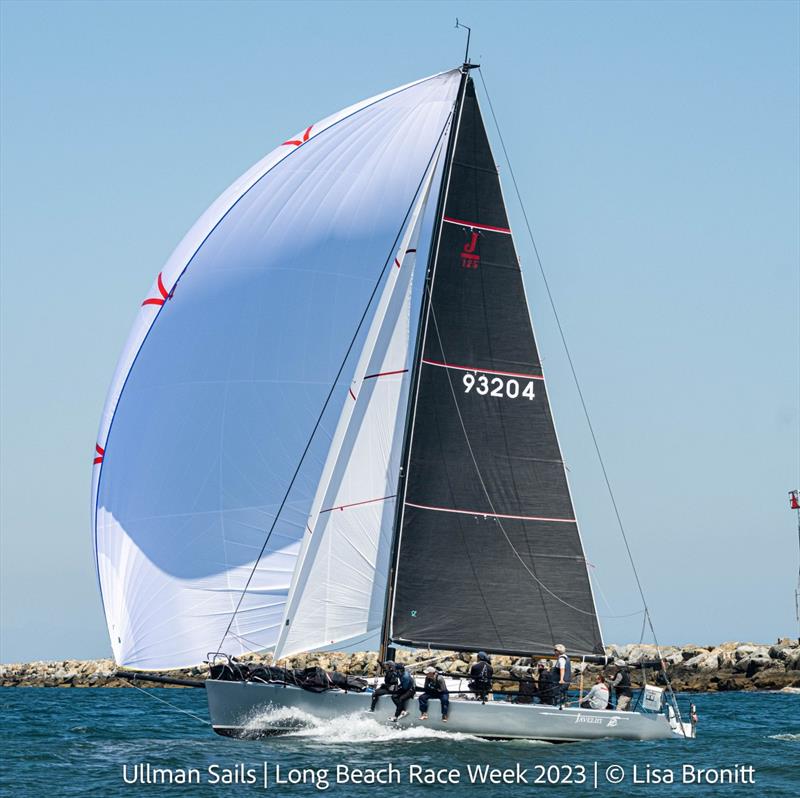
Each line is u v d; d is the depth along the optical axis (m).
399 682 96.31
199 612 99.62
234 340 102.12
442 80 107.62
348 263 104.06
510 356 107.06
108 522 100.69
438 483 103.75
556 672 102.06
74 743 105.38
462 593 103.31
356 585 101.25
